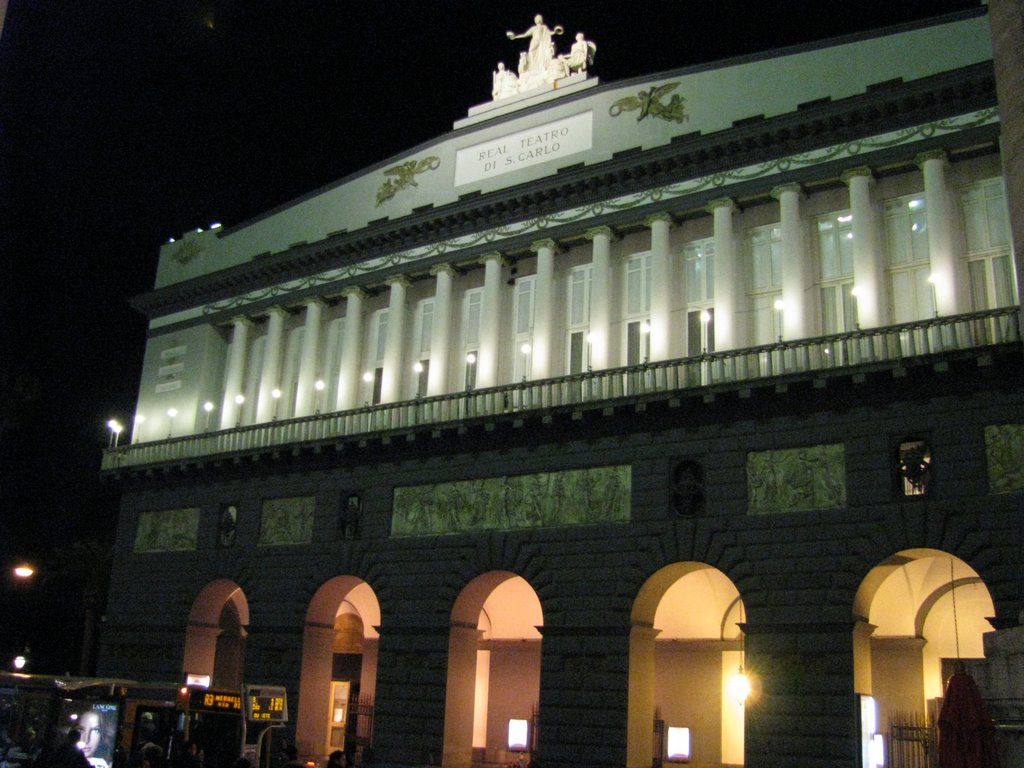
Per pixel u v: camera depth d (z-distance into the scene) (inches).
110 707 1013.8
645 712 1261.1
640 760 1238.3
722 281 1334.9
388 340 1620.3
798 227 1302.9
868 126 1277.1
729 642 1450.5
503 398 1427.2
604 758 1226.6
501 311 1539.1
